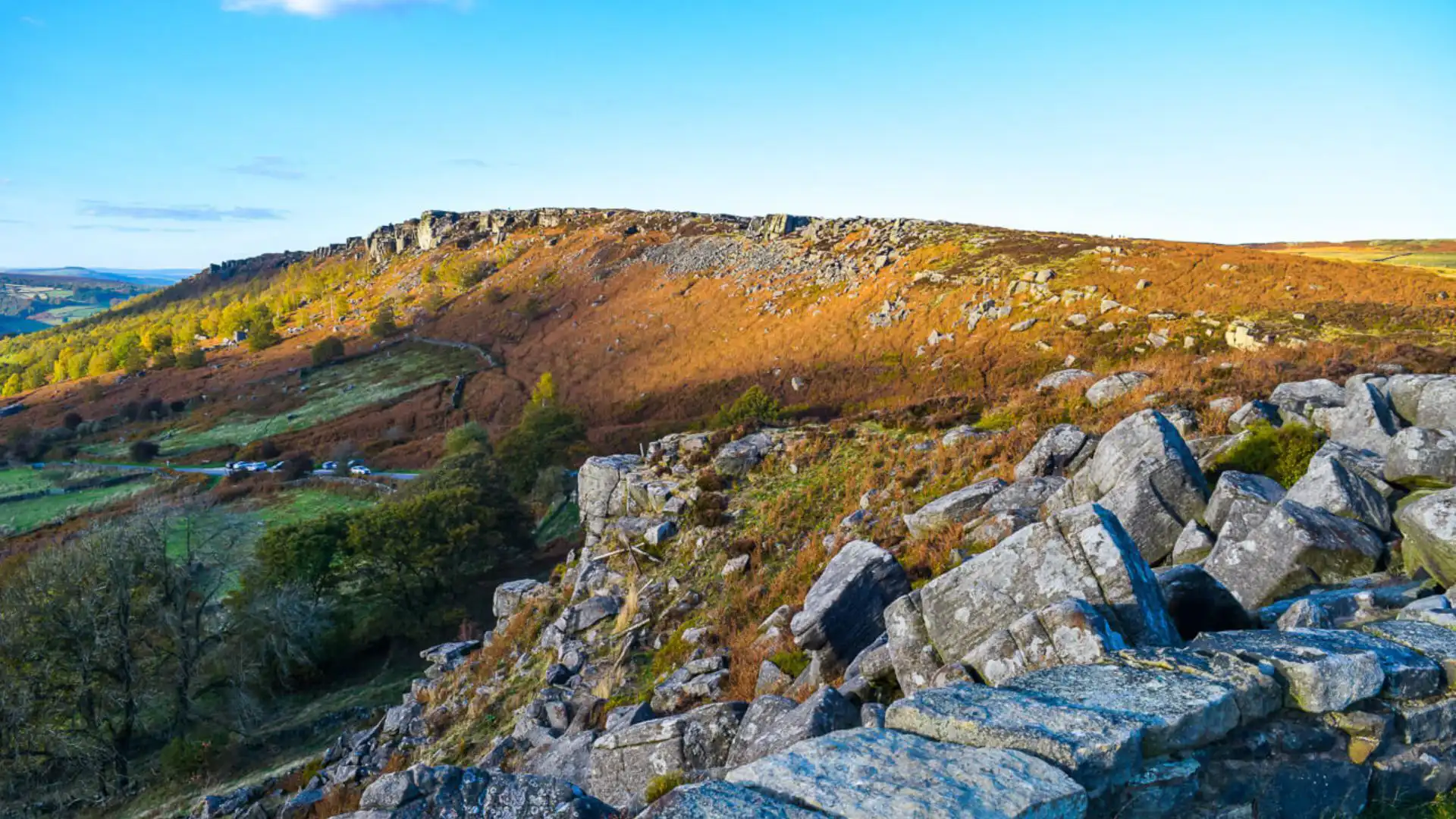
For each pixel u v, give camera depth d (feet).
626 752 29.45
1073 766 13.78
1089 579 22.18
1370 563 27.22
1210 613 24.67
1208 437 49.83
